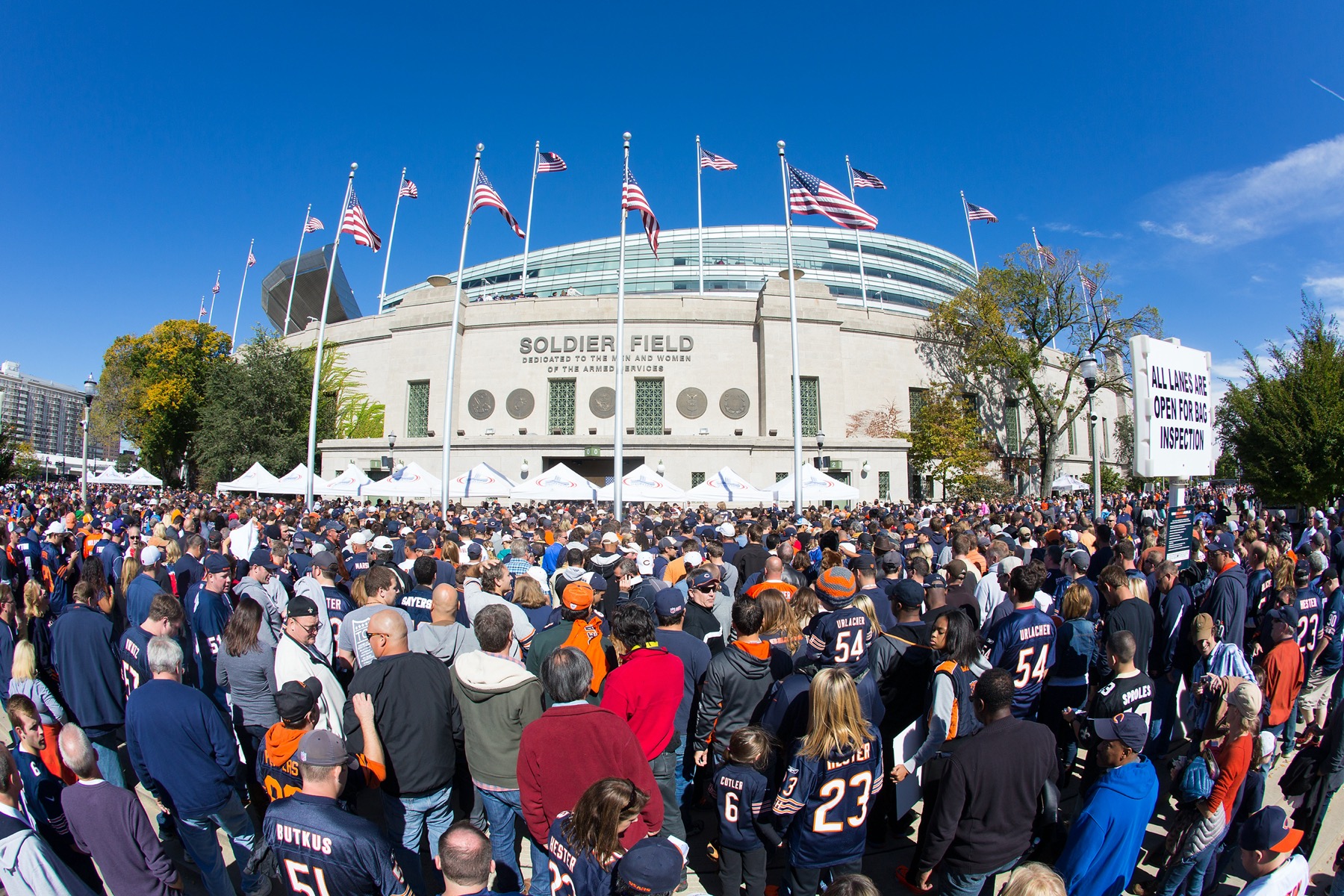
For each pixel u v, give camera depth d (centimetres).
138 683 621
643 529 1587
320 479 3058
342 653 682
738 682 550
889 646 642
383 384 4800
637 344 4341
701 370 4359
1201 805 520
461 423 4372
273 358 4841
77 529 1595
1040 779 440
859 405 4594
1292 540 2011
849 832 456
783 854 611
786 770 461
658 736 523
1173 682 776
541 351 4347
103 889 537
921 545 1016
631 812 347
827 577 634
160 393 5750
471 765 505
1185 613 805
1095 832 440
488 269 7019
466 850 312
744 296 5747
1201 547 1291
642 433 4306
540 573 1020
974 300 4647
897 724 639
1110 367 4597
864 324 4647
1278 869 416
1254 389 2570
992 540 1209
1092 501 3809
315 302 6806
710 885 574
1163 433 918
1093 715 572
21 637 952
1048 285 4569
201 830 504
